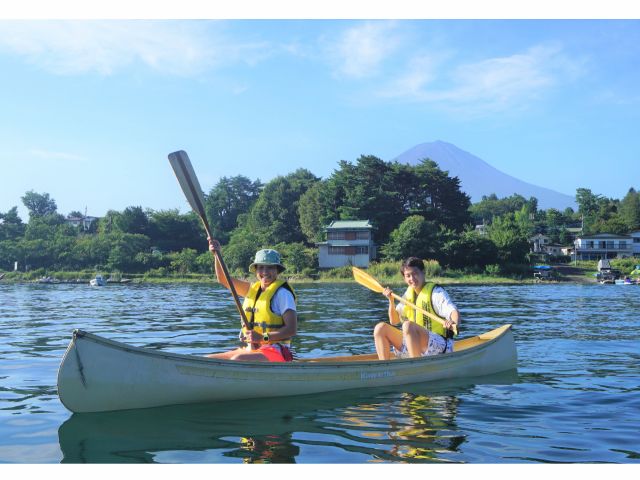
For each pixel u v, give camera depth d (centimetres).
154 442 348
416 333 533
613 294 2603
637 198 8294
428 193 6025
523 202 11038
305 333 940
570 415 413
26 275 5275
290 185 7025
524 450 335
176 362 418
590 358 688
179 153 537
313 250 5559
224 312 1444
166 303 1873
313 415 408
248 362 441
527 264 5159
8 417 405
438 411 423
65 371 385
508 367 612
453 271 4856
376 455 326
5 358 673
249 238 6216
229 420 393
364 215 5728
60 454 330
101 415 402
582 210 9244
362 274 635
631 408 433
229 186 8575
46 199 10344
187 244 6681
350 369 489
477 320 1201
